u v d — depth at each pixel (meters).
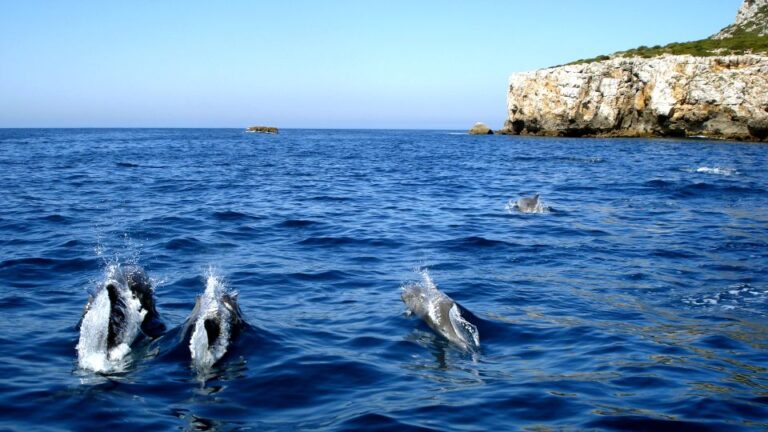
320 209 20.44
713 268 12.29
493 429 5.77
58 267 11.97
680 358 7.60
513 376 7.06
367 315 9.27
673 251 13.87
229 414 6.04
